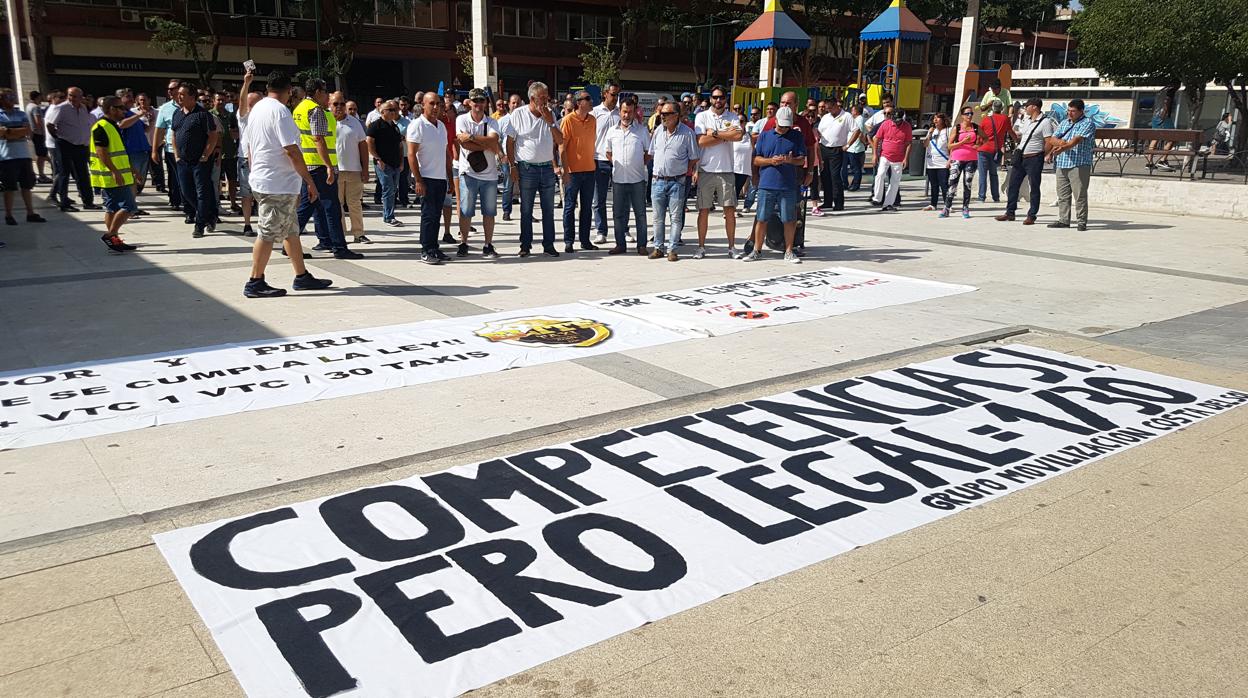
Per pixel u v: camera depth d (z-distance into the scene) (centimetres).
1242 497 376
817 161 1402
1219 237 1162
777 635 274
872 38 2322
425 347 593
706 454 416
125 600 290
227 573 307
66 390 497
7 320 649
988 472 400
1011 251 1033
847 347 606
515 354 579
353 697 244
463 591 297
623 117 961
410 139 871
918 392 510
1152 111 3222
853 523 349
